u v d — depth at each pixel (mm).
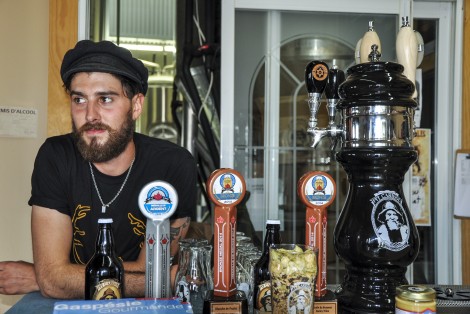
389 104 1039
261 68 2652
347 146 1090
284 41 2662
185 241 1064
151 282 983
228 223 958
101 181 1445
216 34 2863
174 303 876
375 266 1041
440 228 2668
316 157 2678
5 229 2328
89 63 1276
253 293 1040
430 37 2686
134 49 3346
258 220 2654
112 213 1451
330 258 2646
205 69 2861
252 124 2648
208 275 1049
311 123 1140
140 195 980
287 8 2607
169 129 3412
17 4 2314
